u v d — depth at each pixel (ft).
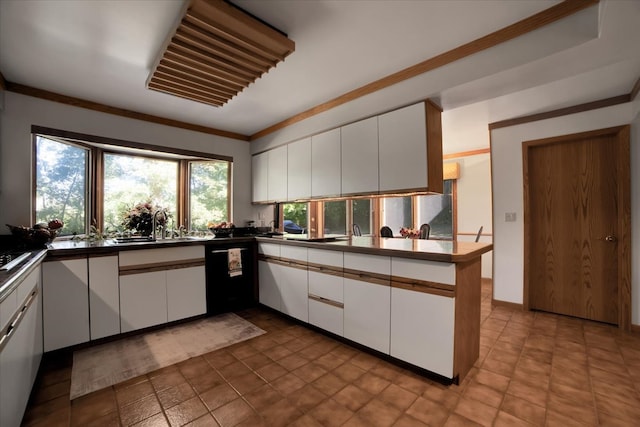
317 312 8.84
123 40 6.41
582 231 10.23
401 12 5.63
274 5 5.43
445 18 5.82
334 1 5.34
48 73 7.89
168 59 6.82
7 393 4.07
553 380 6.32
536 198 11.12
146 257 9.02
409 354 6.66
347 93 9.49
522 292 11.13
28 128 8.65
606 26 4.93
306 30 6.17
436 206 17.65
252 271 11.50
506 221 11.46
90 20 5.72
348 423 5.07
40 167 9.14
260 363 7.13
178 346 8.06
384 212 19.22
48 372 6.70
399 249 6.83
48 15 5.56
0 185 8.24
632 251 9.04
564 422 5.06
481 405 5.51
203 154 12.72
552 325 9.56
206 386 6.18
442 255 6.00
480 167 16.29
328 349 7.86
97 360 7.27
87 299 7.98
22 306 5.04
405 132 8.12
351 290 7.86
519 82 6.81
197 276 10.12
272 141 12.78
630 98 8.90
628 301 9.08
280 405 5.56
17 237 7.88
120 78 8.21
